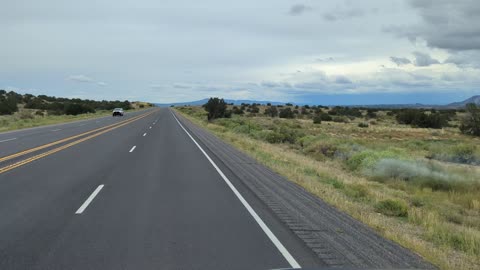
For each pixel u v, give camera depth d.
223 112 77.94
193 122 55.25
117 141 24.61
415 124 87.06
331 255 5.71
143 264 5.23
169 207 8.58
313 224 7.54
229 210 8.48
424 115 86.50
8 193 9.73
